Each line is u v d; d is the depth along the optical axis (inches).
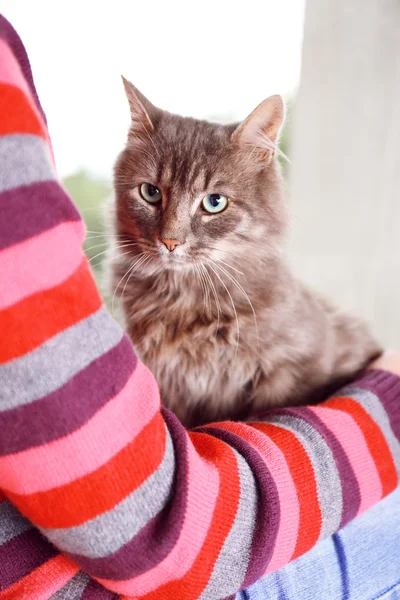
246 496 25.7
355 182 77.5
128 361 22.6
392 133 74.7
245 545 25.4
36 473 20.1
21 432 19.4
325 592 32.7
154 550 21.8
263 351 45.4
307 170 76.5
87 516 20.9
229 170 46.9
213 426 31.1
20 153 18.9
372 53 71.4
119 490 21.2
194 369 46.5
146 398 23.2
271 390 46.8
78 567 25.3
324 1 68.5
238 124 50.7
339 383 50.1
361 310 83.2
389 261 80.6
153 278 48.6
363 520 36.1
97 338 21.2
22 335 18.8
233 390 47.3
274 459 28.0
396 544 36.5
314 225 79.1
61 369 19.7
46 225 19.4
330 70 72.1
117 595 25.6
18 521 25.1
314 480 28.9
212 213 47.3
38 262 19.2
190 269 46.4
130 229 48.9
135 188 48.4
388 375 40.3
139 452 21.9
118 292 49.8
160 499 22.4
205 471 24.5
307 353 47.2
